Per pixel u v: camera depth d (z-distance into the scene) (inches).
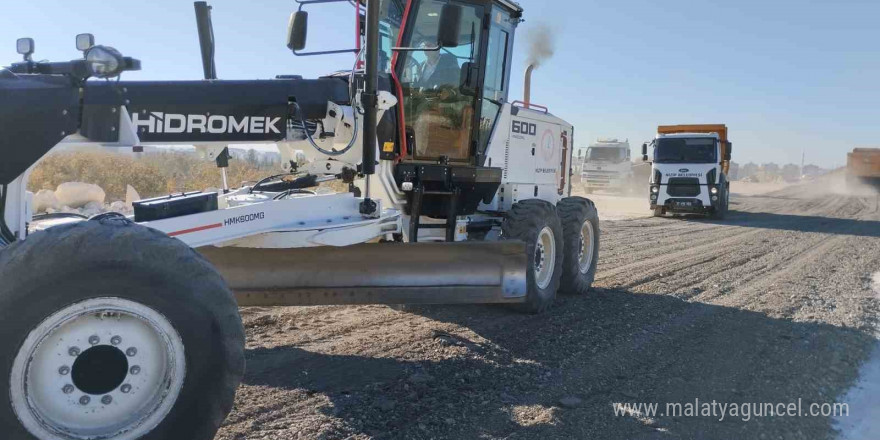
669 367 192.9
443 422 145.8
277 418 143.6
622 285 322.3
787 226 687.7
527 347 207.3
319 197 175.5
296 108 176.9
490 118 261.6
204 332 107.7
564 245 287.3
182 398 106.7
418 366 183.6
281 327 217.0
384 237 200.7
